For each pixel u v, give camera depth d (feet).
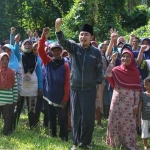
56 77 17.01
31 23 60.03
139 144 18.13
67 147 16.07
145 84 16.85
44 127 19.83
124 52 16.83
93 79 15.37
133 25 50.70
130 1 69.05
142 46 18.66
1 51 20.98
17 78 18.89
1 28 54.24
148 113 16.62
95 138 19.07
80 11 40.83
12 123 18.16
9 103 17.65
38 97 19.11
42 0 60.75
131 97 16.75
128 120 16.74
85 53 15.30
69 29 40.86
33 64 18.89
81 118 15.47
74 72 15.40
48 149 15.60
